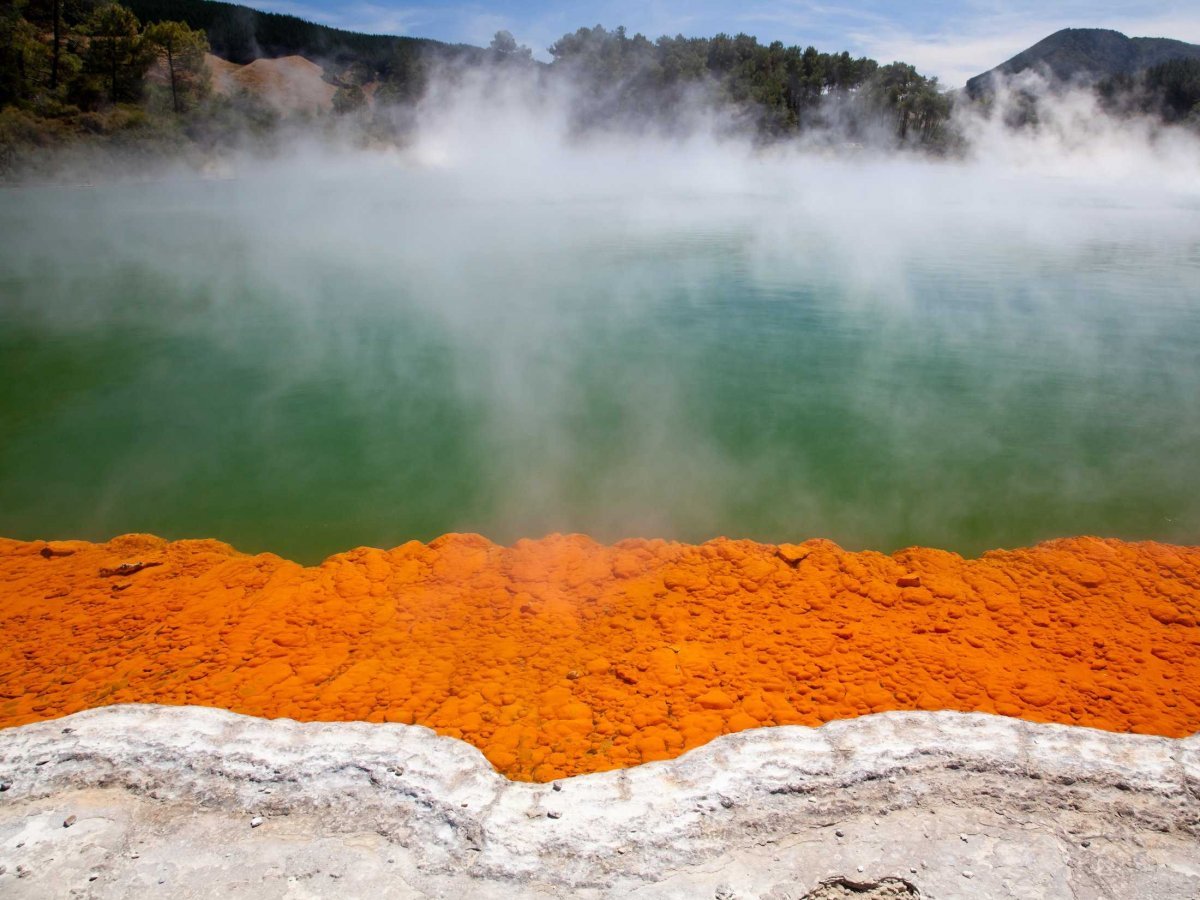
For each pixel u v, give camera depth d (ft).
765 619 18.65
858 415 32.22
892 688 16.03
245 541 24.17
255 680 16.63
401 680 16.60
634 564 21.21
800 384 35.58
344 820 10.90
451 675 16.89
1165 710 15.25
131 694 16.22
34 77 130.62
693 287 53.52
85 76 136.87
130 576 21.34
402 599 19.94
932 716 12.71
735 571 20.85
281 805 11.12
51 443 30.73
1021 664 16.80
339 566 21.63
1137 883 9.81
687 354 39.75
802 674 16.49
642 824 10.76
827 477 27.25
